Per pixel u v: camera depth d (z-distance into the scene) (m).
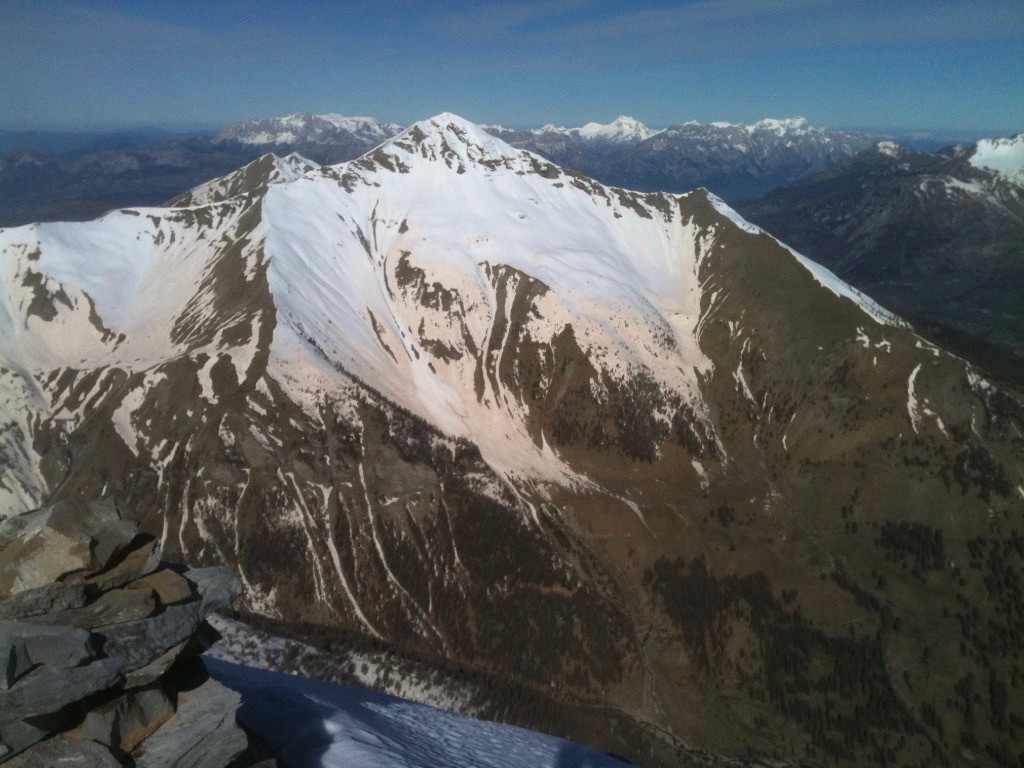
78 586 12.35
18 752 11.48
